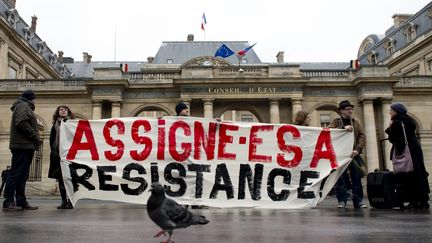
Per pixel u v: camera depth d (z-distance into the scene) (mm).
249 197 10188
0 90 39594
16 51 50719
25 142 9602
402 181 10055
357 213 8430
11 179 9523
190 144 10438
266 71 38688
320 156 10602
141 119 10594
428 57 48562
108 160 10297
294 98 37812
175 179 10227
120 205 12750
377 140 38219
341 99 39000
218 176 10258
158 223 3744
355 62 41125
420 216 7621
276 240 4562
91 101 38906
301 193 10281
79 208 10586
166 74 39438
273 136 10641
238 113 64062
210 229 5520
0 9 48594
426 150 39250
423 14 50531
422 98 39906
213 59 56250
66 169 10180
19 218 7191
